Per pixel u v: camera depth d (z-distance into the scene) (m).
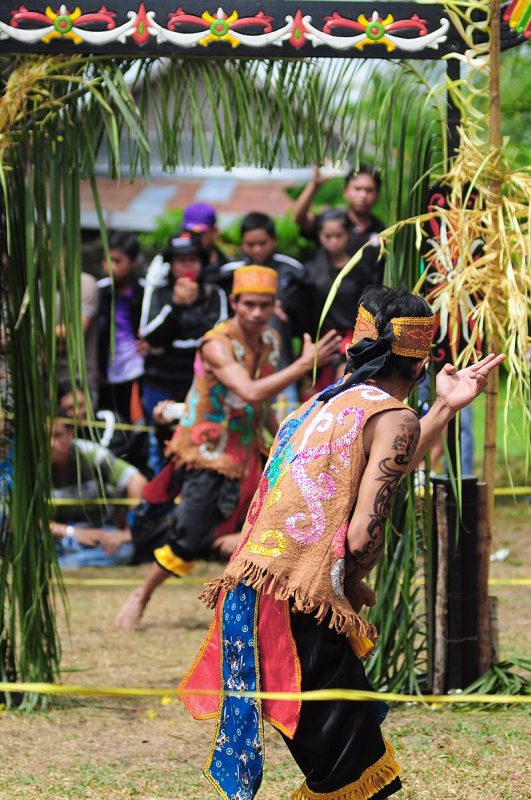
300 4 7.83
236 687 5.35
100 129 8.43
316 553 5.18
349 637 5.56
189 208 14.92
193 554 10.66
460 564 8.16
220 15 7.80
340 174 15.55
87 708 8.45
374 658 8.31
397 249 8.23
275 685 5.32
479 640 8.27
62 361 14.41
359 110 8.61
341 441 5.26
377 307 5.47
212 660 5.55
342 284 13.79
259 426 10.56
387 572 8.33
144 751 7.45
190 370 14.85
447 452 8.04
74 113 8.27
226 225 25.89
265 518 5.31
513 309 7.46
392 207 8.29
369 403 5.29
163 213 26.12
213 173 26.59
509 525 16.08
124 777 6.87
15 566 8.55
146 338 14.80
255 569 5.23
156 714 8.34
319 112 8.59
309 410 5.56
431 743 7.26
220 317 14.82
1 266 8.45
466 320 7.76
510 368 7.41
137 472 14.29
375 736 5.33
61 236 8.20
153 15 7.79
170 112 9.30
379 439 5.22
